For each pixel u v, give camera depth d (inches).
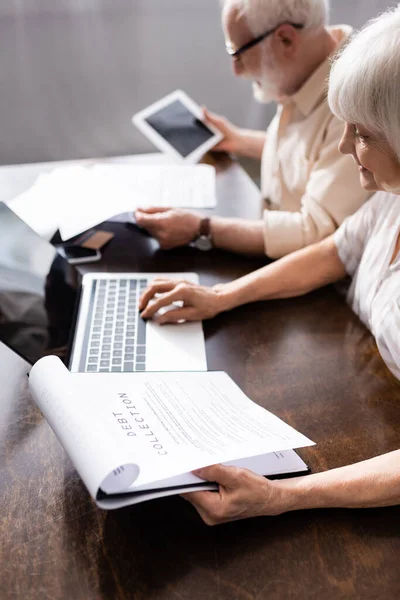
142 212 51.1
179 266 48.4
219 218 51.1
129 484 24.3
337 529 28.0
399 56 28.2
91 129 92.4
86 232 50.8
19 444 31.8
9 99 86.4
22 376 36.3
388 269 38.6
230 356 38.6
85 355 37.6
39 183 53.6
